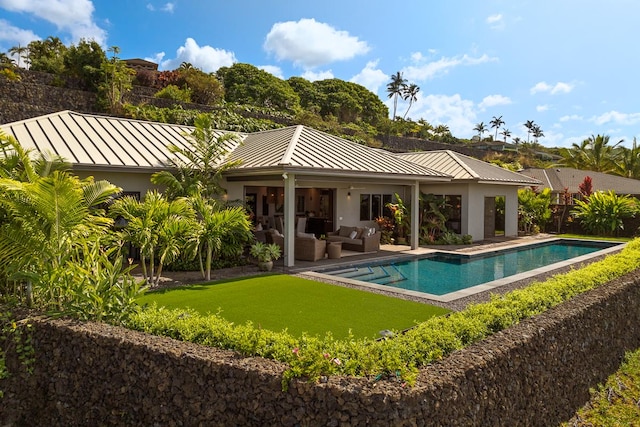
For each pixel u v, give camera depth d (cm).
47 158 934
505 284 1078
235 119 3269
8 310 576
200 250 1127
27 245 645
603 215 2472
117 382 454
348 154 1662
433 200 2112
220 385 387
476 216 2152
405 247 1875
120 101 2888
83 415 478
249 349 416
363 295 962
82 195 694
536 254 1875
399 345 412
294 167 1271
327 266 1348
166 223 1047
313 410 342
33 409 517
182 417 405
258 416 364
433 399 337
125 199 1095
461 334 454
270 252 1293
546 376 484
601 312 630
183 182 1419
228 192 1630
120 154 1422
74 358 491
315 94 6391
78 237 708
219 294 963
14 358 530
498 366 408
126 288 612
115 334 475
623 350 695
